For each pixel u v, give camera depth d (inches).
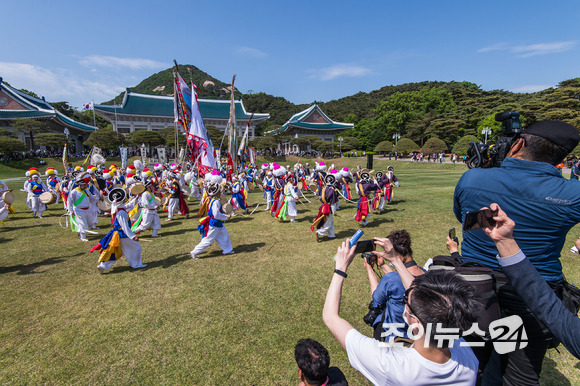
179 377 125.7
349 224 373.4
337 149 2741.1
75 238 339.0
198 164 608.7
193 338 151.3
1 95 2036.2
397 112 2721.5
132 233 239.5
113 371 130.0
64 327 162.9
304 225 380.5
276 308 177.3
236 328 158.7
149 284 213.9
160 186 550.3
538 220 61.6
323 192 303.6
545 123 64.6
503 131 75.0
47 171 587.2
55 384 123.6
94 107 2384.4
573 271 211.9
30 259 268.4
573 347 48.9
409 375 50.5
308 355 87.7
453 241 94.6
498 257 57.3
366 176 356.8
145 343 148.3
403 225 356.8
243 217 441.4
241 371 128.3
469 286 52.9
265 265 244.7
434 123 2303.2
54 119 2166.6
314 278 217.8
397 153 2087.8
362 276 216.7
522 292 54.3
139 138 2006.6
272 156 2412.6
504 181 65.8
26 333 157.9
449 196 553.6
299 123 2827.3
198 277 223.9
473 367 55.6
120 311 178.2
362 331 152.5
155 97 2701.8
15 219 446.9
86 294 200.2
